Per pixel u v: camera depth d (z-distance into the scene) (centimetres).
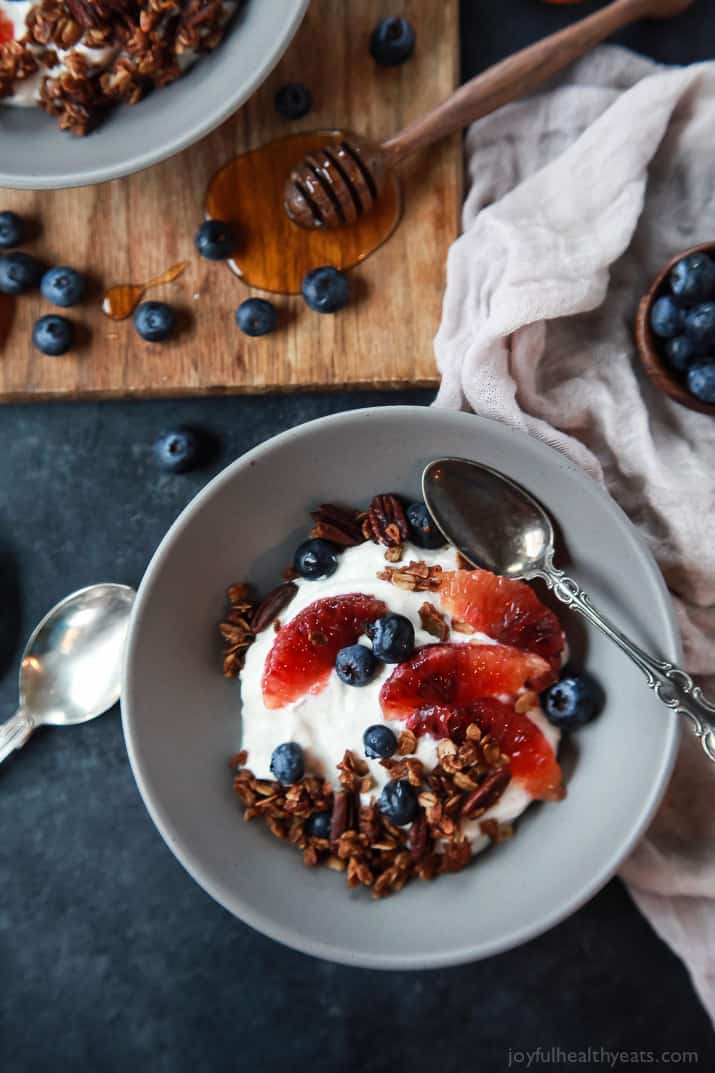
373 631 51
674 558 56
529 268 54
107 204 57
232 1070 58
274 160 56
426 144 55
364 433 51
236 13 52
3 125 53
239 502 52
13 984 58
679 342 54
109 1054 58
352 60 56
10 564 59
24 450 59
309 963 58
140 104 53
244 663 53
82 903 58
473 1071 57
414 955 49
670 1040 57
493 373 54
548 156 57
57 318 56
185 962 58
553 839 52
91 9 51
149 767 51
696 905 56
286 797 52
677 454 56
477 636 52
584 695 51
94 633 58
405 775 51
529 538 52
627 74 57
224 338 56
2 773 58
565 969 57
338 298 55
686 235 57
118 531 58
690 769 56
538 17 58
